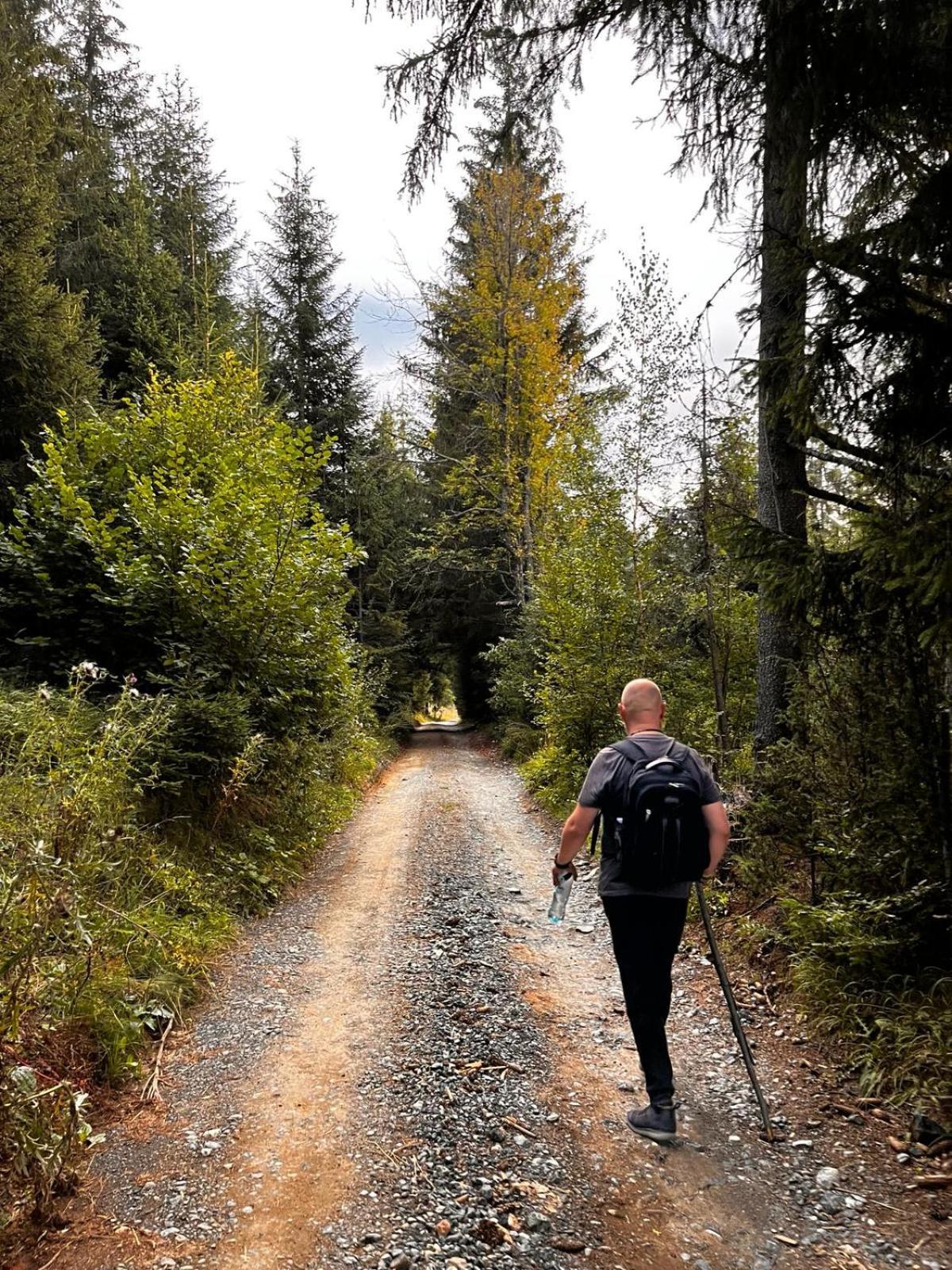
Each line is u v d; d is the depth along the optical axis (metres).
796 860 5.15
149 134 20.58
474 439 19.67
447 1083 3.37
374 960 4.93
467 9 4.53
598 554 9.89
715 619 8.66
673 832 2.93
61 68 15.23
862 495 4.18
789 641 5.94
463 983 4.55
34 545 6.67
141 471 7.58
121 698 4.90
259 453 8.04
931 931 3.77
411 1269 2.23
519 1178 2.71
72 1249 2.26
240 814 6.91
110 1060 3.25
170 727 5.95
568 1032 3.96
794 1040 3.72
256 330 15.43
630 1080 3.47
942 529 3.06
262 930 5.46
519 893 6.72
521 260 17.36
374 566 24.91
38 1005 3.07
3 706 5.00
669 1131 2.92
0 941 2.85
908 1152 2.84
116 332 14.09
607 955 5.18
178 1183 2.61
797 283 3.73
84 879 3.82
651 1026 3.02
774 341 4.51
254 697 6.96
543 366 16.89
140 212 14.97
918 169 3.56
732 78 4.20
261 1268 2.21
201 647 6.64
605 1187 2.68
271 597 6.81
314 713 8.25
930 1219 2.48
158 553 6.57
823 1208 2.56
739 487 7.33
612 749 3.20
